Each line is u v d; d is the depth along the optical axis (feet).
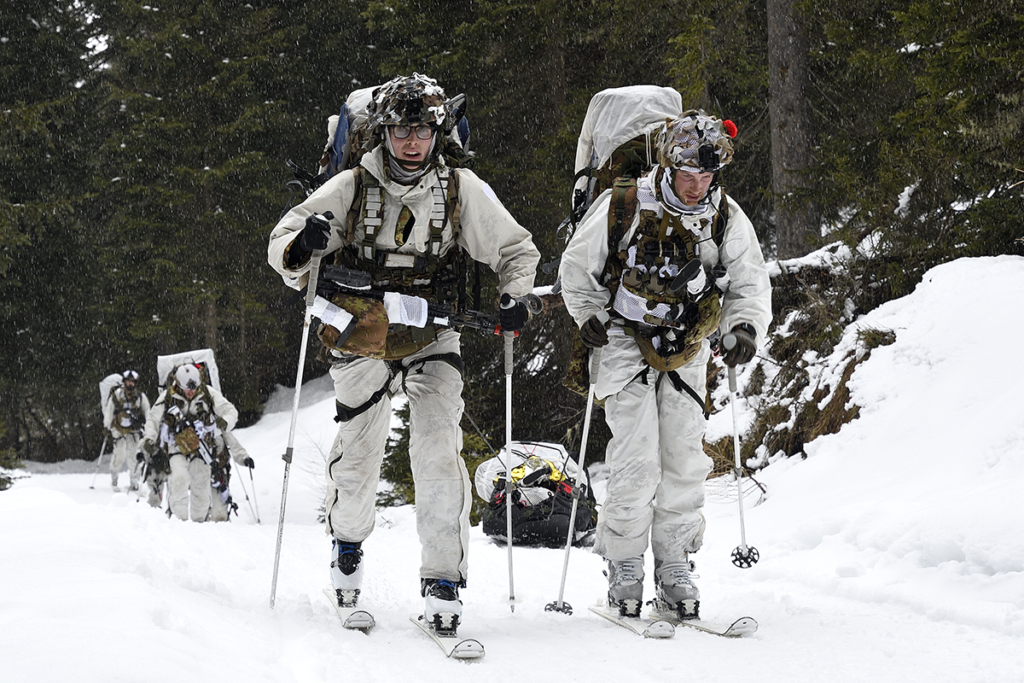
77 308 116.57
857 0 54.13
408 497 48.06
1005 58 36.24
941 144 38.81
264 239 116.37
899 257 39.75
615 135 18.44
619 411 17.33
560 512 32.24
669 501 17.65
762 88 72.69
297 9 120.37
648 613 18.35
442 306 16.33
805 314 40.29
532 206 63.36
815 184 56.90
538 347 59.57
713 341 17.93
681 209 16.46
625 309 17.10
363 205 15.96
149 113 113.70
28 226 108.37
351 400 17.15
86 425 130.72
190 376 44.78
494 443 55.52
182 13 116.37
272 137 116.26
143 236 114.01
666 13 65.87
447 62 69.67
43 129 107.24
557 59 69.36
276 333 119.96
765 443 36.91
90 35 128.57
